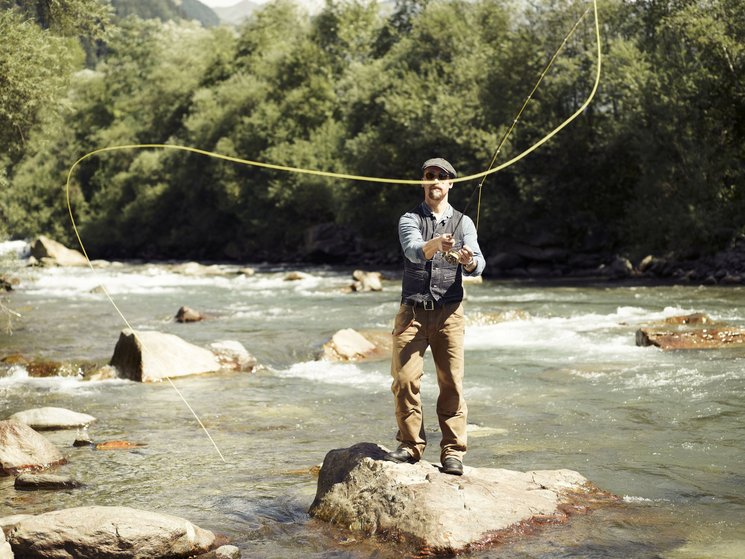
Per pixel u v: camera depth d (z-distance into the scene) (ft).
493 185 103.71
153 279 98.73
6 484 19.44
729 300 59.98
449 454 16.25
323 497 16.48
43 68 60.64
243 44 199.00
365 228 131.03
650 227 87.86
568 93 98.58
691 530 14.90
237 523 16.25
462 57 112.06
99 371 35.40
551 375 32.24
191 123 176.35
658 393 27.94
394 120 112.88
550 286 78.95
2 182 68.18
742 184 81.10
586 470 19.10
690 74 80.74
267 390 31.83
